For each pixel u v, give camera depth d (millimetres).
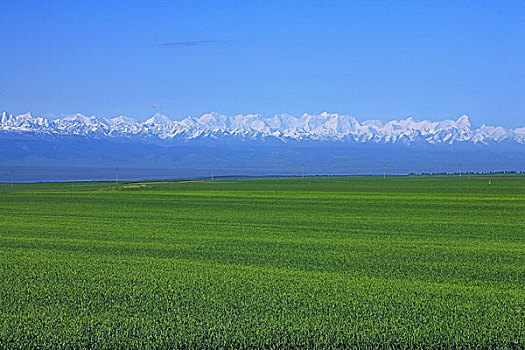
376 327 15461
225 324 15688
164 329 15305
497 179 135625
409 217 44781
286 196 71500
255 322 15812
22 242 31219
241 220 42938
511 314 16500
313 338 14797
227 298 18234
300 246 29578
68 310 16922
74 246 29766
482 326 15500
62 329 15273
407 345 14477
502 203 58656
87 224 40344
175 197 69938
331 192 80812
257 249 28672
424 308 17094
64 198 68125
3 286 19766
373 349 14297
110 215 47188
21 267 23375
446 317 16234
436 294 18750
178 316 16250
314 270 23047
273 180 145750
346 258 25891
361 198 67125
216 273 22141
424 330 15242
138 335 14922
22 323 15711
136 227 38438
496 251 27812
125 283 20297
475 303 17625
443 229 36938
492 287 19922
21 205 57719
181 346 14344
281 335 14953
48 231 36219
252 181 136875
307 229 37031
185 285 19984
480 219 43250
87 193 79125
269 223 40750
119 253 27438
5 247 29422
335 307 17234
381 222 41156
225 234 34656
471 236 33562
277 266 23984
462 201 61594
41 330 15188
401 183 114562
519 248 28797
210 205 57469
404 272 22625
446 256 26344
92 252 27750
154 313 16641
